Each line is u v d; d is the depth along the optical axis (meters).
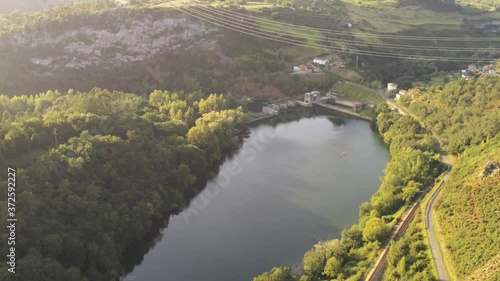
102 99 152.25
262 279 96.50
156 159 140.25
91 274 100.38
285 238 123.75
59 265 92.50
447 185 122.25
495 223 92.75
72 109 148.12
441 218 107.56
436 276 89.38
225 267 112.56
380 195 131.12
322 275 100.44
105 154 127.00
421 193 128.50
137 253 120.31
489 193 102.19
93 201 111.31
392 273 92.81
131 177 129.12
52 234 98.06
